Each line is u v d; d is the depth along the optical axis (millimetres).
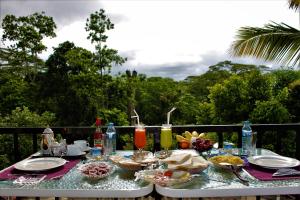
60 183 1488
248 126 2174
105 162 1867
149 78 23578
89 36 18406
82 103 16281
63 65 16969
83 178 1566
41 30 19344
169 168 1553
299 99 8016
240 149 2201
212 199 2572
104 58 18453
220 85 9383
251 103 8859
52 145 2055
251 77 8961
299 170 1666
